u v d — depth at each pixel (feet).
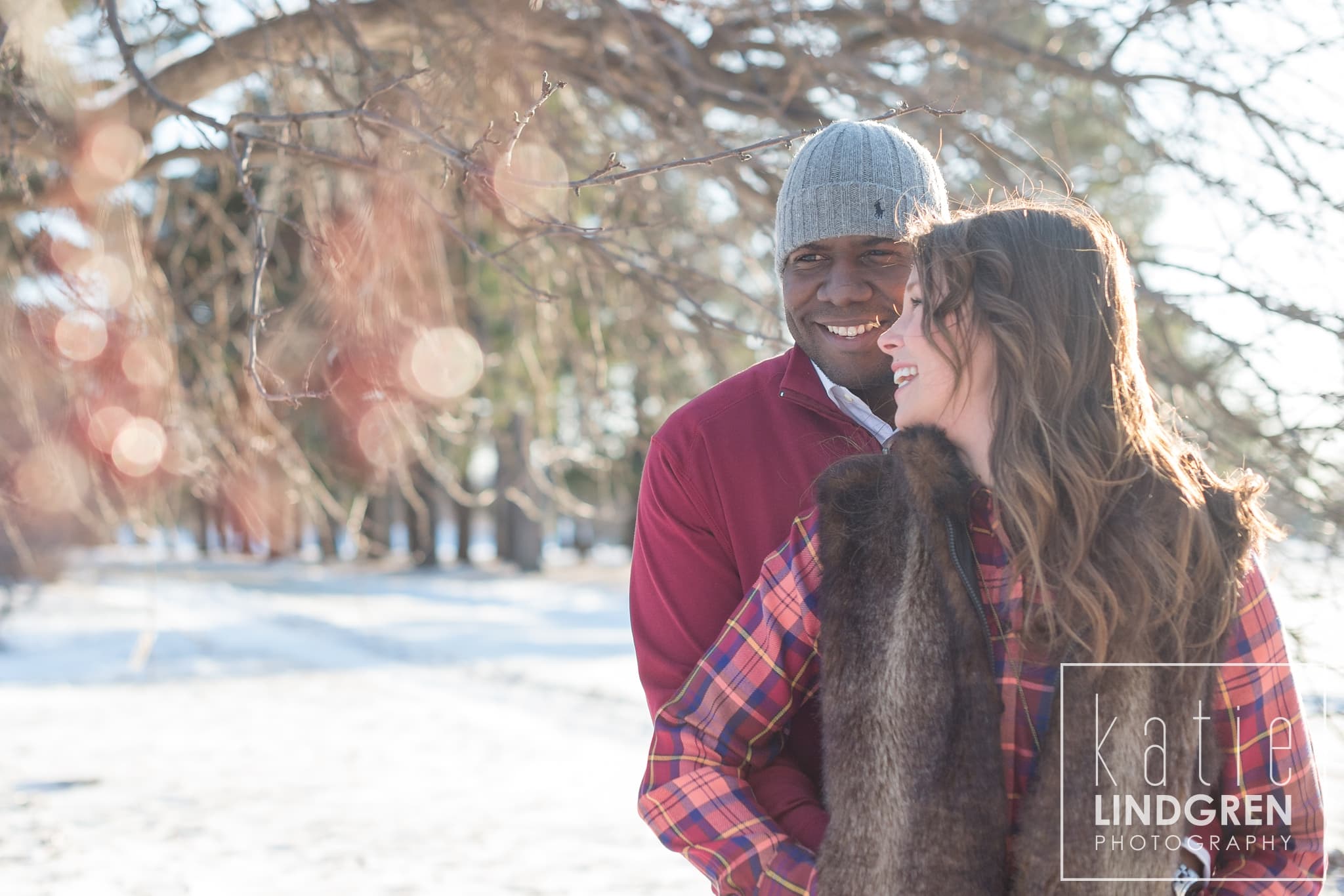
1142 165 17.30
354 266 13.20
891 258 6.39
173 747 27.76
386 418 17.78
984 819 4.36
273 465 19.54
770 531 6.12
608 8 14.90
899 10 17.81
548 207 14.15
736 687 5.17
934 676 4.48
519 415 31.35
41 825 20.02
